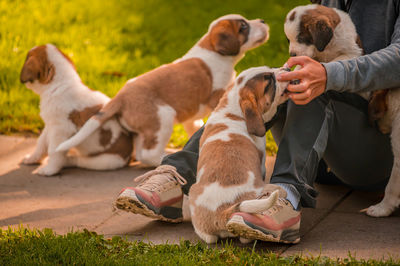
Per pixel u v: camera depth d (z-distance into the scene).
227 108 3.80
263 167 3.78
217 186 3.42
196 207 3.48
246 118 3.62
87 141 5.18
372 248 3.44
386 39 4.02
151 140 5.03
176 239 3.72
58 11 10.54
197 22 10.23
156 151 5.04
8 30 9.30
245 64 7.98
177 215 3.94
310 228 3.81
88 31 9.65
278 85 3.78
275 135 4.07
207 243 3.58
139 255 3.33
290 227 3.45
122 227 3.97
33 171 5.27
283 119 3.95
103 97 5.45
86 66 7.95
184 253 3.35
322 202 4.29
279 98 3.80
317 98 3.58
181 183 3.83
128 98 5.04
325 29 4.05
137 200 3.65
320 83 3.43
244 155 3.52
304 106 3.58
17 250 3.39
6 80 7.49
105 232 3.88
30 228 3.97
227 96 3.84
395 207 3.89
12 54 8.28
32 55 5.26
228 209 3.31
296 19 4.23
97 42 9.15
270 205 3.09
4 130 6.22
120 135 5.27
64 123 5.18
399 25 3.77
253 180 3.45
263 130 3.57
